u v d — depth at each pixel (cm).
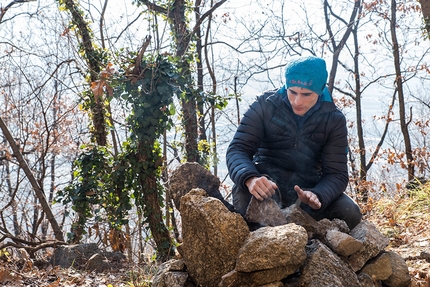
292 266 236
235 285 235
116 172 697
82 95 923
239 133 283
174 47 880
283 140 281
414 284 290
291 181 288
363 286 252
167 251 679
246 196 283
